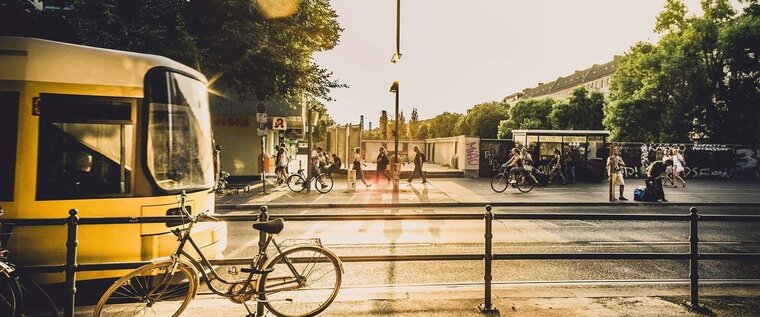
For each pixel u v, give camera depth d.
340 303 4.34
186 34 13.71
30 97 4.45
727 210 13.16
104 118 4.69
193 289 3.80
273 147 26.64
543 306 4.33
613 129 34.34
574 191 17.36
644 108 32.38
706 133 32.06
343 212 12.32
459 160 24.16
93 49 4.73
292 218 4.31
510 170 16.67
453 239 8.36
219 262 4.00
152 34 13.23
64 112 4.55
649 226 9.84
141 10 14.07
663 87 31.98
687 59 30.50
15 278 3.49
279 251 3.96
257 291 3.87
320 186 17.42
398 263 6.48
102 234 4.60
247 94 17.05
